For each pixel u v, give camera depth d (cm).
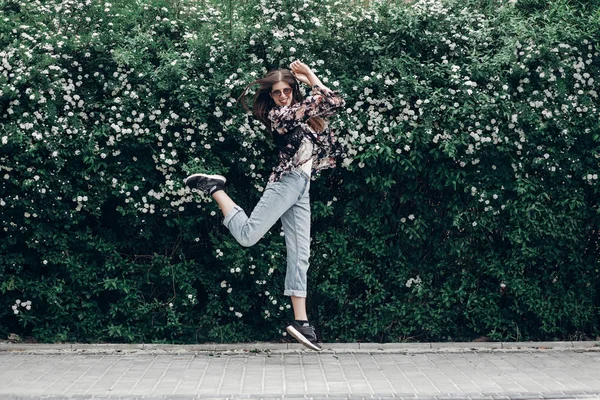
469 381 612
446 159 733
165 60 717
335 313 771
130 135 716
